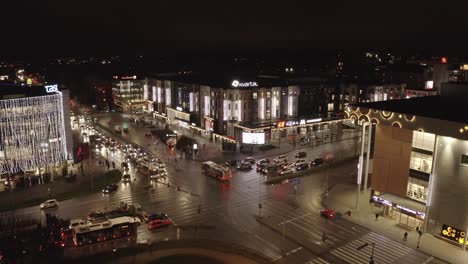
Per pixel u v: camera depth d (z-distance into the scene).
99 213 75.50
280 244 66.62
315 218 76.88
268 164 109.19
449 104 77.31
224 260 61.16
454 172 65.56
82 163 112.56
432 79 189.12
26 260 60.75
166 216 75.12
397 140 74.88
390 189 77.38
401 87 172.75
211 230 71.62
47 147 104.19
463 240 65.38
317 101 160.12
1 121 95.69
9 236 68.56
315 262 61.00
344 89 168.50
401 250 64.88
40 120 102.31
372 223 74.50
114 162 116.75
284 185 96.19
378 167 78.81
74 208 81.75
